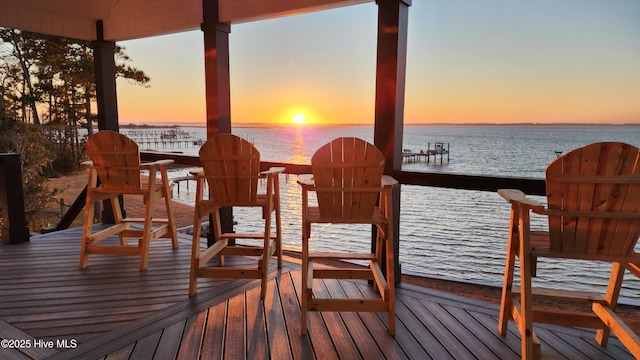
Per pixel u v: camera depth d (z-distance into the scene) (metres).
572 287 4.01
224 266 2.93
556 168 1.43
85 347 1.77
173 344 1.81
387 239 1.96
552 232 1.52
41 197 11.88
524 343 1.58
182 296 2.37
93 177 2.97
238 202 2.44
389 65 2.49
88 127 16.48
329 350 1.78
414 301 2.32
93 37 4.05
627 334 1.46
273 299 2.34
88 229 2.88
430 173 2.49
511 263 1.85
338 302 1.94
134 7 3.75
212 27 3.18
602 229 1.43
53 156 14.07
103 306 2.21
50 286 2.51
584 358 1.73
